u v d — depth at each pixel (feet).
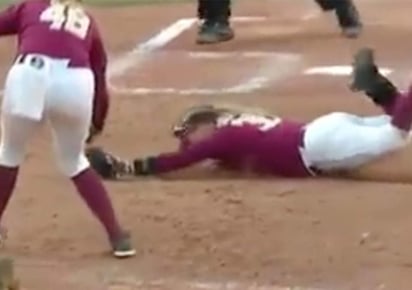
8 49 130.72
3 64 122.72
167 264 68.59
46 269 67.72
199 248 71.00
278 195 79.97
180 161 84.12
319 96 107.76
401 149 84.07
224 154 84.07
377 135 82.43
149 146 92.53
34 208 78.48
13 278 60.29
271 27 142.82
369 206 77.61
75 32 67.56
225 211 77.00
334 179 83.61
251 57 125.59
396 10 155.43
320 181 83.15
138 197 79.92
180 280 66.23
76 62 67.05
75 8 68.64
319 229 73.61
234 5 161.17
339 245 71.05
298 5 159.33
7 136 67.92
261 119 84.38
